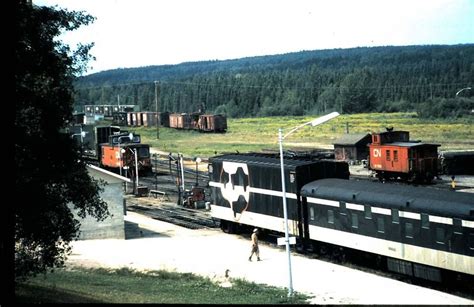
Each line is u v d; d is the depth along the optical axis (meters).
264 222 45.72
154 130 155.00
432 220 32.06
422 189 35.12
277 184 44.03
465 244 30.23
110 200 48.41
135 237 49.38
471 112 159.00
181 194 66.81
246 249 43.91
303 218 42.00
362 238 37.00
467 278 30.83
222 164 51.09
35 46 24.14
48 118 24.31
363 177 78.31
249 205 47.44
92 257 41.94
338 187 39.28
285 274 36.03
